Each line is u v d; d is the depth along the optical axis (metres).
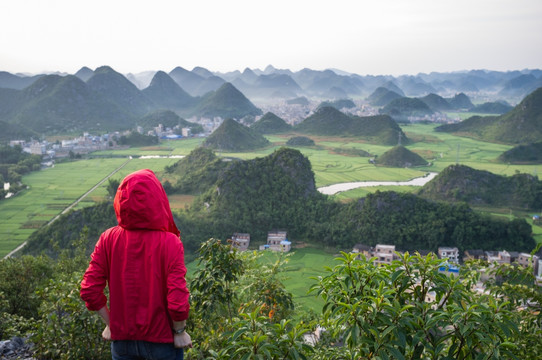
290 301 7.43
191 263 58.22
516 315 5.02
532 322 5.19
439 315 3.65
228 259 5.90
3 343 8.15
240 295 8.15
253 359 3.49
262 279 7.63
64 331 6.98
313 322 4.61
